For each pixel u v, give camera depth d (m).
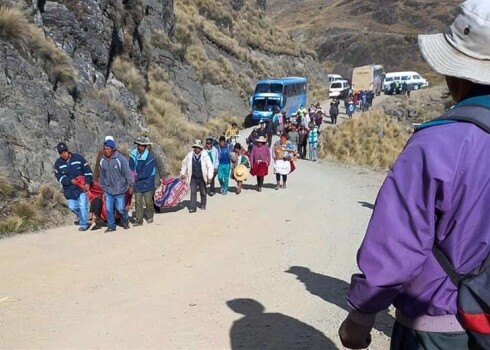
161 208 14.08
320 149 30.36
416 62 96.31
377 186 18.91
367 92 49.97
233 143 25.97
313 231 10.88
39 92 14.30
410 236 1.90
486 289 1.80
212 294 6.86
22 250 9.02
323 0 148.62
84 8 20.80
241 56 51.94
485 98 1.96
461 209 1.86
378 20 120.19
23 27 15.34
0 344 5.25
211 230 10.99
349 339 2.14
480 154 1.85
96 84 20.11
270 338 5.44
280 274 7.80
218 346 5.25
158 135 22.14
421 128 2.00
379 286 1.92
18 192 11.63
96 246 9.48
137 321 5.91
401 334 2.10
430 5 119.06
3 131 12.52
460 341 1.94
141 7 28.00
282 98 41.62
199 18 51.47
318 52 107.94
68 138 14.73
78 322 5.86
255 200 15.31
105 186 10.85
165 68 34.88
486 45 1.95
